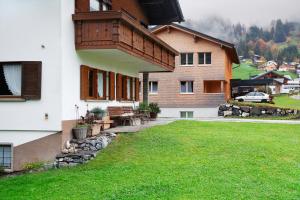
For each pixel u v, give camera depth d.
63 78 15.06
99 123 16.84
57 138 15.02
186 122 24.19
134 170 12.45
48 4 15.02
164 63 24.19
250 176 11.53
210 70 40.94
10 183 12.14
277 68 176.88
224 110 40.41
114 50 15.99
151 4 24.97
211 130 20.53
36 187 11.31
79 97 16.38
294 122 28.31
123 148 15.26
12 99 15.24
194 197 9.62
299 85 99.44
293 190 10.28
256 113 39.00
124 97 22.91
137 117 22.31
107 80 19.95
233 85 50.69
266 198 9.55
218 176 11.48
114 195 9.95
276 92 85.12
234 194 9.82
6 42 15.37
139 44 18.48
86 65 16.98
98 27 15.54
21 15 15.25
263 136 18.92
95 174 12.34
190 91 41.69
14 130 15.34
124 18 15.42
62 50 15.01
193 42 41.09
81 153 14.53
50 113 14.99
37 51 15.11
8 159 15.61
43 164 14.68
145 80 27.69
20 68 15.49
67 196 10.20
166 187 10.48
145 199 9.55
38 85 15.04
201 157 13.95
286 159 13.83
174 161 13.43
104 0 19.30
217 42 40.25
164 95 41.78
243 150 15.02
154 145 15.69
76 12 15.76
